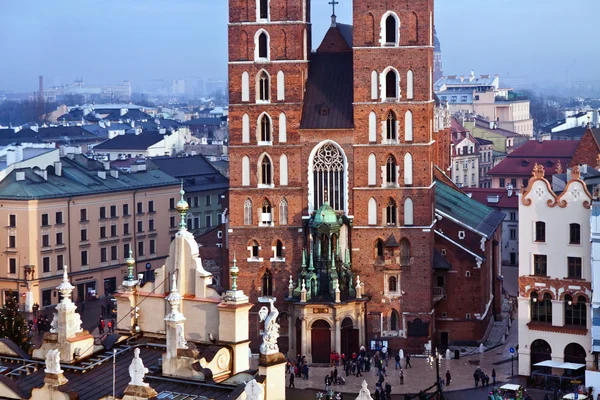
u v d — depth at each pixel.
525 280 143.00
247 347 69.81
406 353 156.62
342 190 156.88
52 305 196.25
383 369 145.50
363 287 156.00
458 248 160.25
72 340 71.19
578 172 139.88
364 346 154.62
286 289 157.88
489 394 134.00
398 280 156.00
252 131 158.00
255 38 157.50
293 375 140.75
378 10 154.12
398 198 155.38
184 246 72.12
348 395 137.12
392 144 154.75
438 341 161.38
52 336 72.00
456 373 146.62
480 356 156.25
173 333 66.31
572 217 139.88
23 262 192.62
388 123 155.25
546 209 141.50
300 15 157.00
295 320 153.25
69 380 68.69
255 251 158.88
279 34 157.00
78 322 72.25
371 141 155.38
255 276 158.50
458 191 193.38
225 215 167.62
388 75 154.88
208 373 65.62
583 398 125.88
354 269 156.75
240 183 158.62
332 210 154.38
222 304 69.38
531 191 142.50
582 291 139.75
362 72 154.88
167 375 66.31
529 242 142.75
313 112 157.50
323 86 159.88
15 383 67.12
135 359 61.75
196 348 67.69
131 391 61.59
